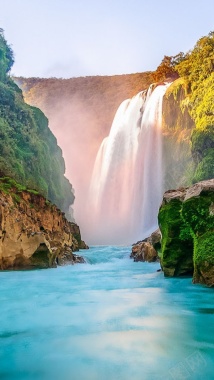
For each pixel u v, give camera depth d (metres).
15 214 20.56
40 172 48.75
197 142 48.00
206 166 45.12
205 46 53.22
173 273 14.88
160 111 63.72
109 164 74.44
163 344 6.14
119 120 75.81
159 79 69.50
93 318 8.06
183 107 55.50
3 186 23.95
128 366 5.21
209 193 13.20
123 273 18.17
